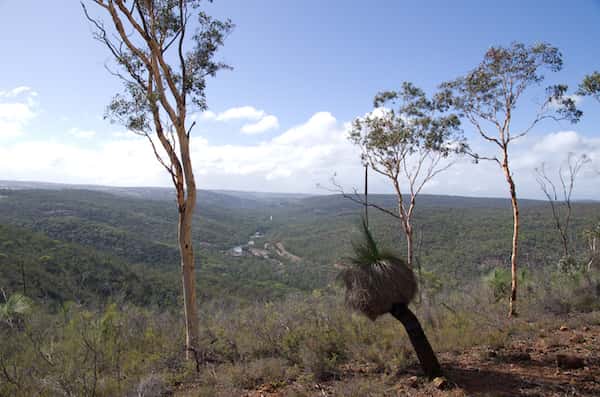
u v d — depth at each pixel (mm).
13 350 6359
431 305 8039
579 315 7035
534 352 5074
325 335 5863
